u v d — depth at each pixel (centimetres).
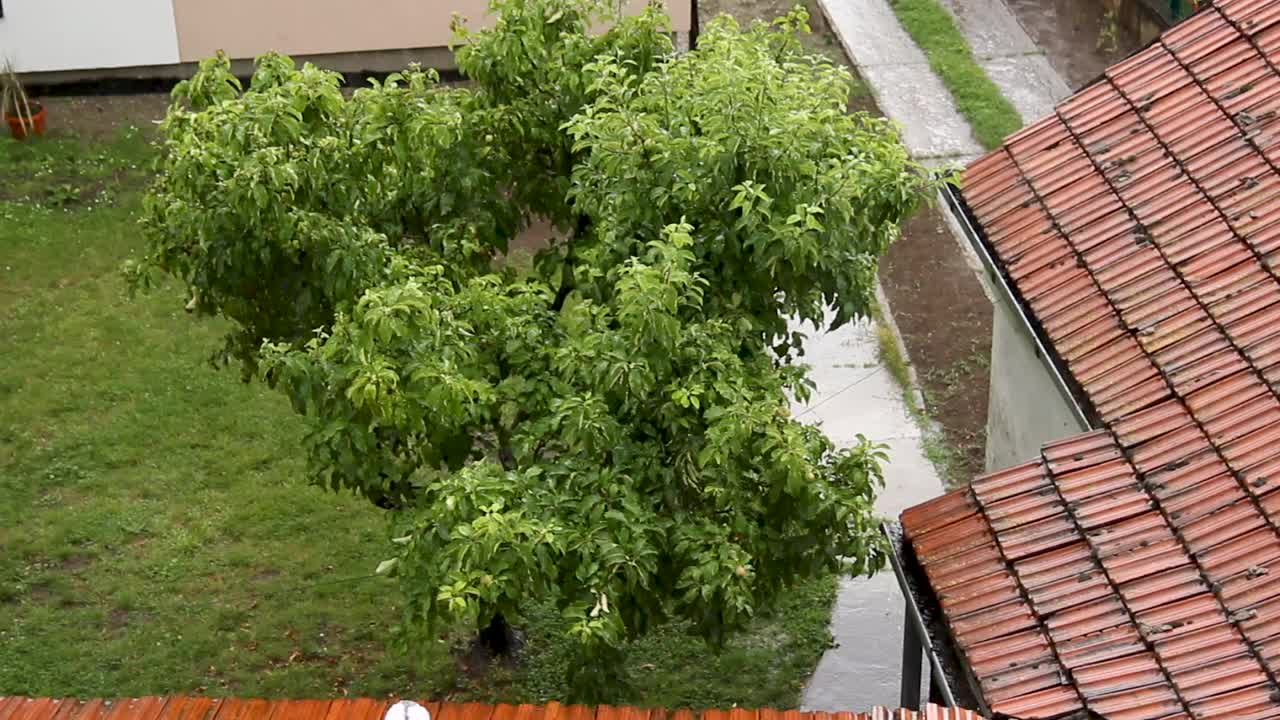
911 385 1638
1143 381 947
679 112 956
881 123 1033
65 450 1525
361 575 1378
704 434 894
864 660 1295
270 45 2094
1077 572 867
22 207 1908
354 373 888
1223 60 1114
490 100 1088
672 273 841
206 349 1680
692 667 1280
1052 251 1066
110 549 1405
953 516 934
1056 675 819
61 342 1683
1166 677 796
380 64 2130
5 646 1289
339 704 800
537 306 993
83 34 2073
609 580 852
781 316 1044
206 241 961
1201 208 1024
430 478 1422
